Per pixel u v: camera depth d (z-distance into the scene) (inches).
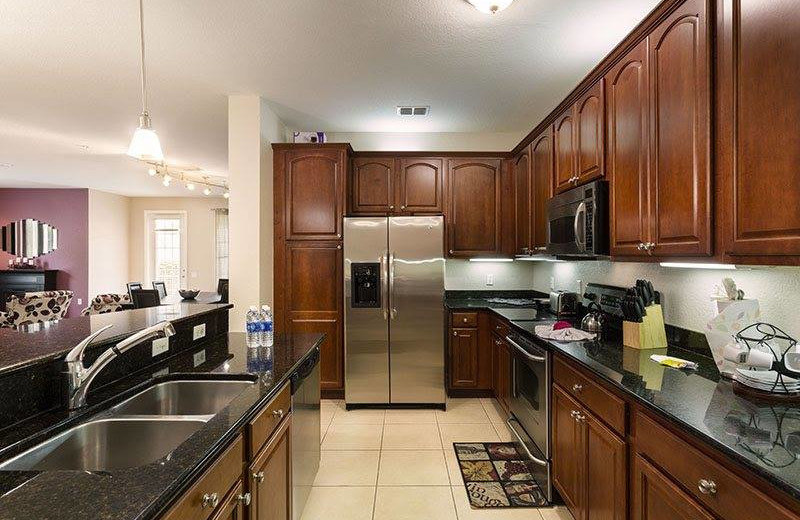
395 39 91.1
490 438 113.7
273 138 137.4
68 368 47.9
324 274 139.4
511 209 149.1
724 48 50.6
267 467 56.2
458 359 141.3
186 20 82.9
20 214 275.6
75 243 276.1
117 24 84.2
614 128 77.0
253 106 122.7
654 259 65.7
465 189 148.7
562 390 78.7
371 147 159.0
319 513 80.8
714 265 58.2
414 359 135.7
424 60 100.9
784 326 57.9
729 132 50.0
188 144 173.0
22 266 270.1
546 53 97.6
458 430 119.2
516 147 141.1
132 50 95.0
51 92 118.5
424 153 147.6
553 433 82.6
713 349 61.3
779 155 42.9
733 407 47.8
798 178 40.9
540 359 85.9
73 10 79.0
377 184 147.6
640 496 53.1
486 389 143.7
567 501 75.6
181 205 317.4
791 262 42.5
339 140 158.9
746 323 58.4
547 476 83.8
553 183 108.5
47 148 177.5
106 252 291.9
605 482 61.3
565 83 114.1
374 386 136.1
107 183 259.9
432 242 135.7
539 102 128.1
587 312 112.0
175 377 63.8
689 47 56.7
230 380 63.7
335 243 139.4
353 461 101.0
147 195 309.3
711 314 70.6
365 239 135.8
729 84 49.8
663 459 48.4
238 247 124.2
